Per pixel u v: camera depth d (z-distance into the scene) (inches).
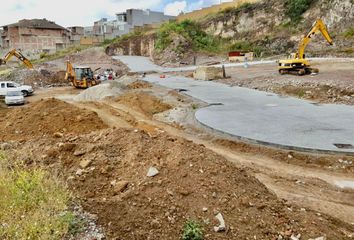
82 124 633.0
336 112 649.6
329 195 334.0
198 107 756.6
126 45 2549.2
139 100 886.4
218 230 204.5
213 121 606.5
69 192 237.8
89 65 1966.0
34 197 219.5
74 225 201.5
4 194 220.8
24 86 1211.9
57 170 268.8
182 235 199.0
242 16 2321.6
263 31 2186.3
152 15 3794.3
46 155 292.5
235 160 438.6
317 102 774.5
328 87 847.1
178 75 1518.2
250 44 2143.2
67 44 2938.0
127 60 2209.6
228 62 1845.5
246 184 261.6
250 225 213.2
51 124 622.8
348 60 1331.2
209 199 228.2
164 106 794.8
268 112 668.1
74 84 1359.5
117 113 775.7
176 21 2736.2
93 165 270.8
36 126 617.9
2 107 969.5
